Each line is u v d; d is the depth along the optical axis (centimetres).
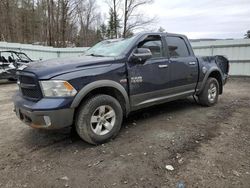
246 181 246
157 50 428
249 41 1088
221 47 1174
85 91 316
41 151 328
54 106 295
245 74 1130
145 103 407
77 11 3400
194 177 255
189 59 488
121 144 346
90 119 328
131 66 374
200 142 347
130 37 413
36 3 3316
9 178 262
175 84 457
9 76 1027
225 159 294
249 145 336
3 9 2916
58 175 266
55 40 3066
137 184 245
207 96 546
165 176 258
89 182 251
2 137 383
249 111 518
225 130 397
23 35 3300
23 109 318
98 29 4238
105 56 383
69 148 336
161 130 401
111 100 347
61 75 304
